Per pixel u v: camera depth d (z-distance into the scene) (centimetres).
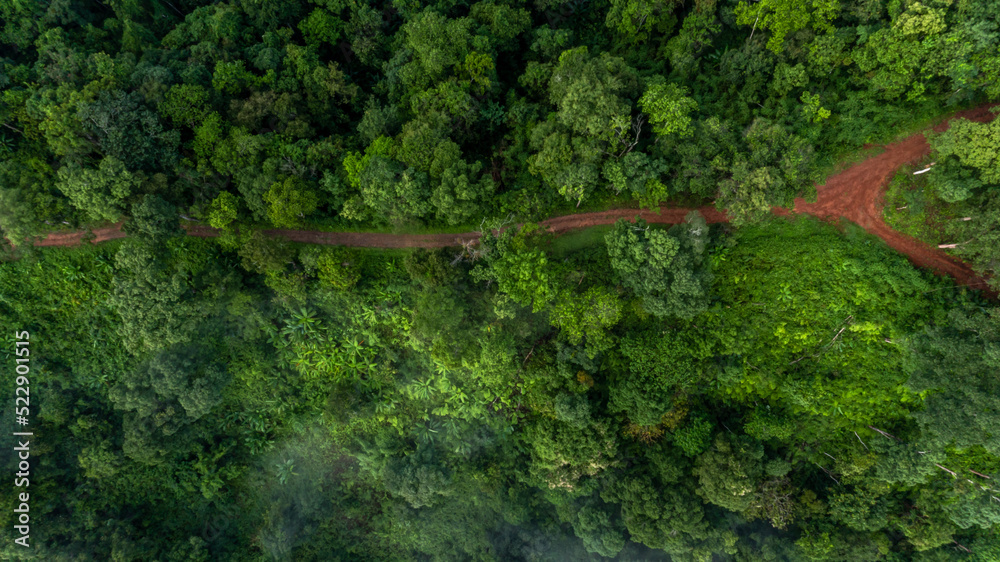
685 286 3475
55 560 4462
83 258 4412
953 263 3769
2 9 4216
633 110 3941
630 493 4194
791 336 4072
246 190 3975
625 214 4247
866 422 4088
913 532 4019
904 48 3475
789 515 4169
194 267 4275
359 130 4269
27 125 3906
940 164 3581
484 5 4484
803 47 3809
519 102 4306
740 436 4144
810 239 3994
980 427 3406
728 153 3688
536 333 4297
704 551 4072
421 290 4256
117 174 3712
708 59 4447
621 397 4009
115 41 4644
